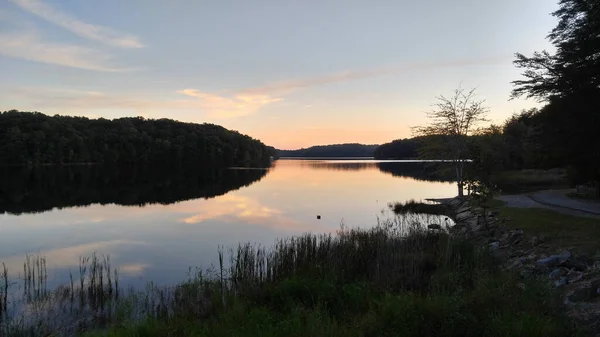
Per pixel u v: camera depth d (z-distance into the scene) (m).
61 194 38.09
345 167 101.94
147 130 115.12
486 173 16.06
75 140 93.69
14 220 23.72
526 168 48.47
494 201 22.28
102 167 88.12
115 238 18.48
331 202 31.53
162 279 11.95
